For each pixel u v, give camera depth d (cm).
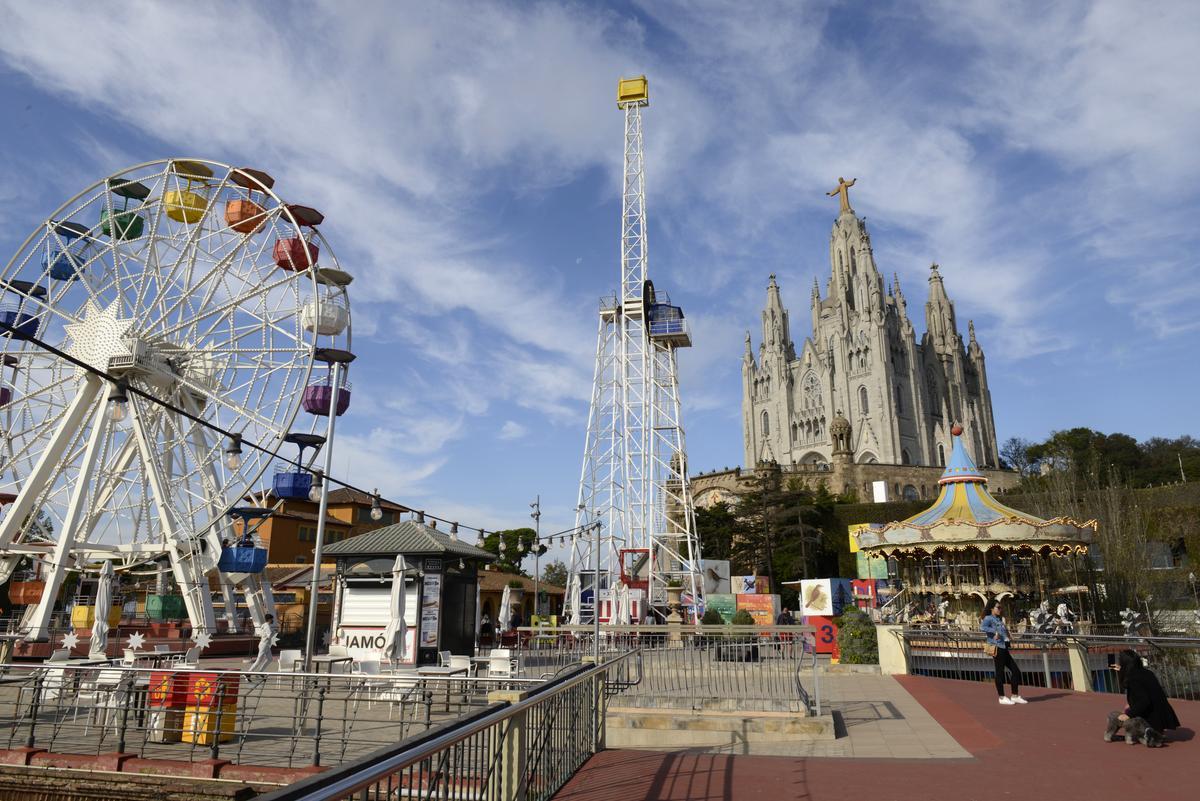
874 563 4788
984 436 16738
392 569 2534
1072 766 1046
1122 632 3438
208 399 3600
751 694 1531
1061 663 2386
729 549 8131
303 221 3366
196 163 3428
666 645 1941
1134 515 4791
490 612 6022
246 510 3291
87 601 4247
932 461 15138
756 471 8506
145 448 3347
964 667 2502
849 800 880
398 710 1902
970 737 1280
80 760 1442
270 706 1930
